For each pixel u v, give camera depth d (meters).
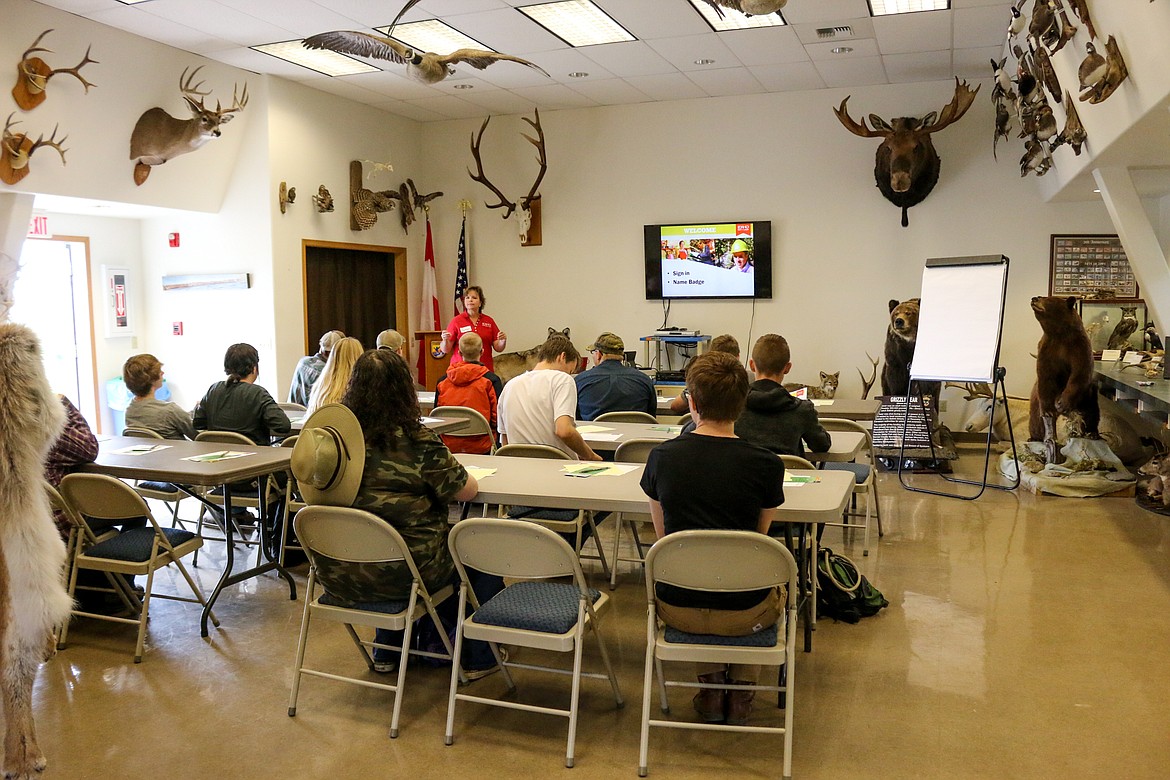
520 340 9.37
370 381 2.80
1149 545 4.90
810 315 8.38
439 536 2.91
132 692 3.21
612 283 8.98
